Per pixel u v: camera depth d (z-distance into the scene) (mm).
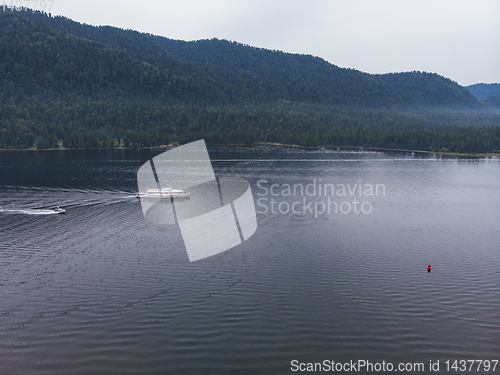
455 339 38625
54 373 32969
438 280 52062
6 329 39156
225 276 52562
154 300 45438
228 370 33938
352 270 55125
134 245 65250
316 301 45812
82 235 70500
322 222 80938
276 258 59562
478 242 69250
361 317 42406
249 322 41094
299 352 36469
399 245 66688
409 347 37375
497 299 46719
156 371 33531
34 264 56188
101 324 40250
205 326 40219
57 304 44250
